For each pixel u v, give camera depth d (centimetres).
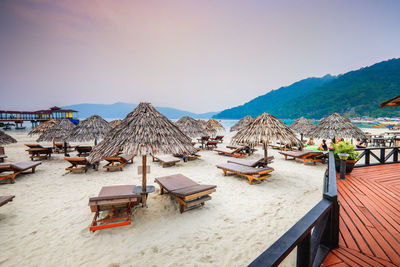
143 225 382
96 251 309
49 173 759
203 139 1479
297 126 1429
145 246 321
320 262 200
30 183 639
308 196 521
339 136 927
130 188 440
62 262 285
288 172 756
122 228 372
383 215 316
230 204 474
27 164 748
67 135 1023
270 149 1360
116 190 418
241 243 328
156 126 437
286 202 484
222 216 417
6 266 277
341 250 226
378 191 432
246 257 294
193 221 397
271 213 429
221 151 1158
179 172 773
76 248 316
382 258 211
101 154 395
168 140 425
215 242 331
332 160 399
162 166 871
